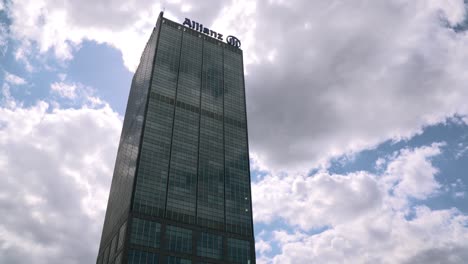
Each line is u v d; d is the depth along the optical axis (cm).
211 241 11100
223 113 14875
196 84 15088
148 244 10138
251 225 12181
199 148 13212
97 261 12938
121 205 11862
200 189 12119
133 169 11862
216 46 17112
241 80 16575
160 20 16500
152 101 13525
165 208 11081
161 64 14825
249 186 13212
